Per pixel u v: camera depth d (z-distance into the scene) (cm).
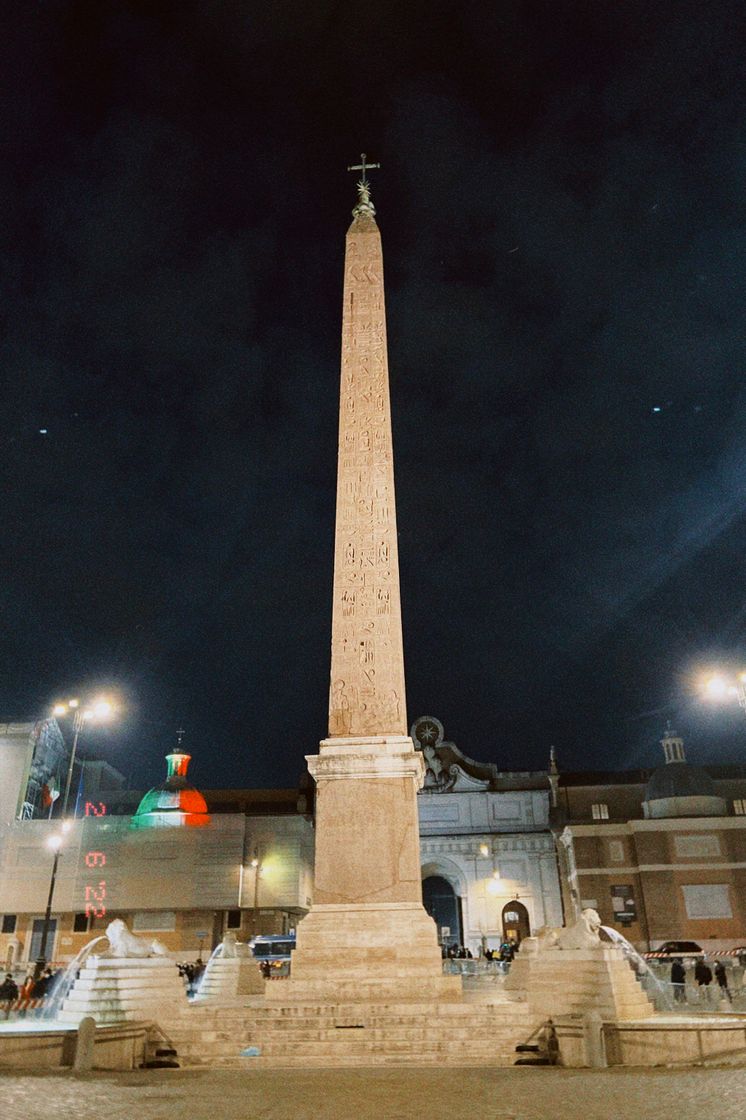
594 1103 1067
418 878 2098
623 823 5900
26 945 5394
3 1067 1375
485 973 4009
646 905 5556
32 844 5584
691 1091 1140
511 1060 1518
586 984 1730
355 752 2212
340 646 2345
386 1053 1564
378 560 2428
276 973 3853
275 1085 1259
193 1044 1599
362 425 2614
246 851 5684
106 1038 1476
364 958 2000
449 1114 1003
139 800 6912
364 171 3191
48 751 6166
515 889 6444
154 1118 980
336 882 2102
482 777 6888
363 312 2822
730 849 5650
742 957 4525
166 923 5441
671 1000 2997
